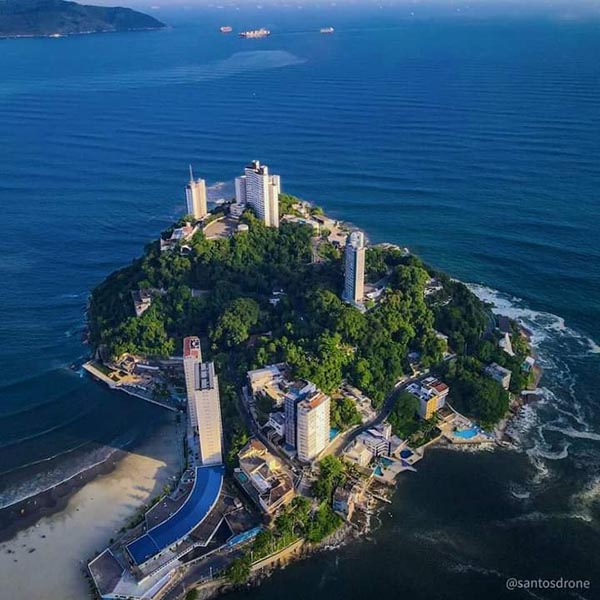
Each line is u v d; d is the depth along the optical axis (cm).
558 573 19462
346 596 19000
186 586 19262
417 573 19588
